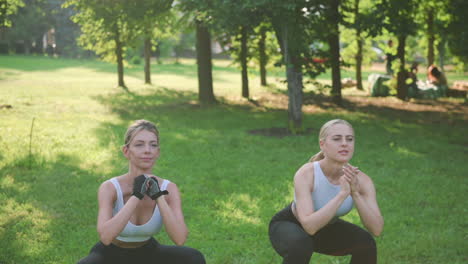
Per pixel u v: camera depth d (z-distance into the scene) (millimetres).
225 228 6070
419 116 17516
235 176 8742
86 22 25438
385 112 18406
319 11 14297
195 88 29766
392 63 20734
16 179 8117
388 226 6223
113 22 18469
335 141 3471
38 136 11977
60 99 21203
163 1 17391
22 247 5254
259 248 5465
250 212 6754
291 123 13758
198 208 6879
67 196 7285
